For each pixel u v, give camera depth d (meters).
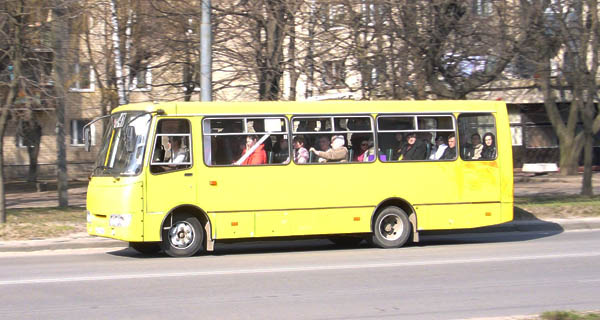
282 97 18.78
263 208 12.98
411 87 17.09
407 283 9.78
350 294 8.96
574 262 11.77
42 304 8.27
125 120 12.84
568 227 17.19
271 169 13.05
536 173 36.38
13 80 15.77
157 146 12.46
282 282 9.83
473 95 21.16
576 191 26.45
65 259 12.41
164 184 12.40
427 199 14.00
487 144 14.45
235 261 12.05
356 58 17.53
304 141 13.36
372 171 13.68
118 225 12.23
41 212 18.58
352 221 13.53
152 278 10.15
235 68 18.61
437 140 14.17
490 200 14.37
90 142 13.15
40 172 37.38
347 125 13.63
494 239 15.51
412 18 16.81
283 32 18.00
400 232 13.90
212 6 18.25
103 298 8.64
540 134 41.06
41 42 17.06
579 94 21.22
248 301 8.48
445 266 11.36
